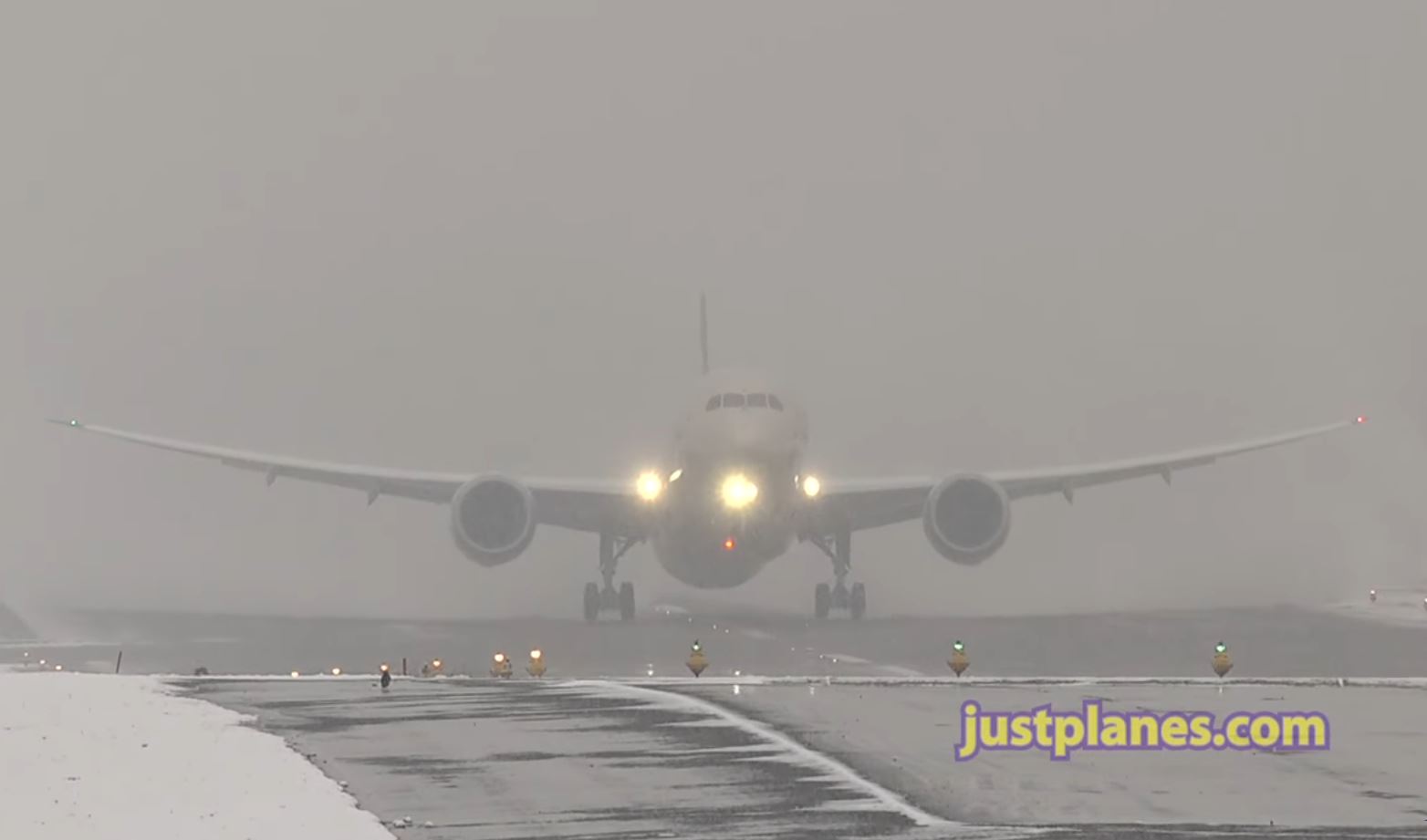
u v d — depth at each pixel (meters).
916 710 107.31
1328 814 76.94
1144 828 74.06
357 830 74.31
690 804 79.38
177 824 76.19
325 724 104.00
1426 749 93.75
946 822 75.44
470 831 74.38
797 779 84.88
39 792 83.25
